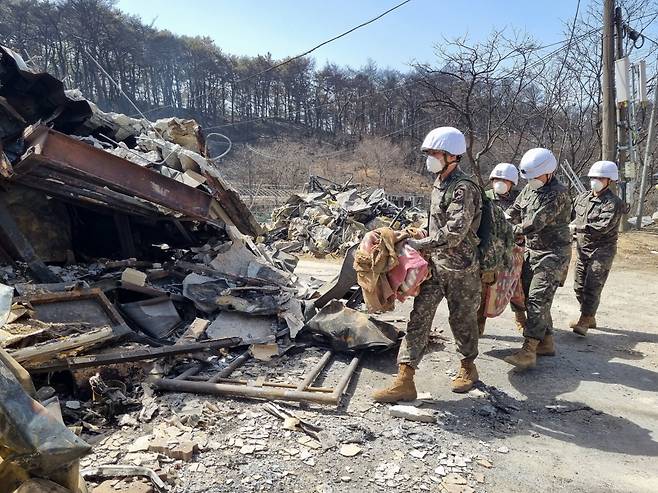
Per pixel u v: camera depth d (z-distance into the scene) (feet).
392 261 12.11
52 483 5.74
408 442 10.93
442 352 16.96
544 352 16.93
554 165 15.56
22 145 16.34
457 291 12.88
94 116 20.49
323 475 9.54
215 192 20.12
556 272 15.46
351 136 184.24
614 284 29.22
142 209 19.33
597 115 66.59
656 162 74.74
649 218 60.44
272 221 55.01
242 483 9.16
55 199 18.97
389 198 62.13
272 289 18.29
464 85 67.72
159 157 20.59
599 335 19.56
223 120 171.42
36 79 17.22
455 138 12.13
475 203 12.17
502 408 12.91
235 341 15.21
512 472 9.98
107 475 9.05
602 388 14.38
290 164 131.54
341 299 19.79
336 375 14.48
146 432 10.79
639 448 11.14
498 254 13.02
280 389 12.62
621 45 45.80
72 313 13.74
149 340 14.66
